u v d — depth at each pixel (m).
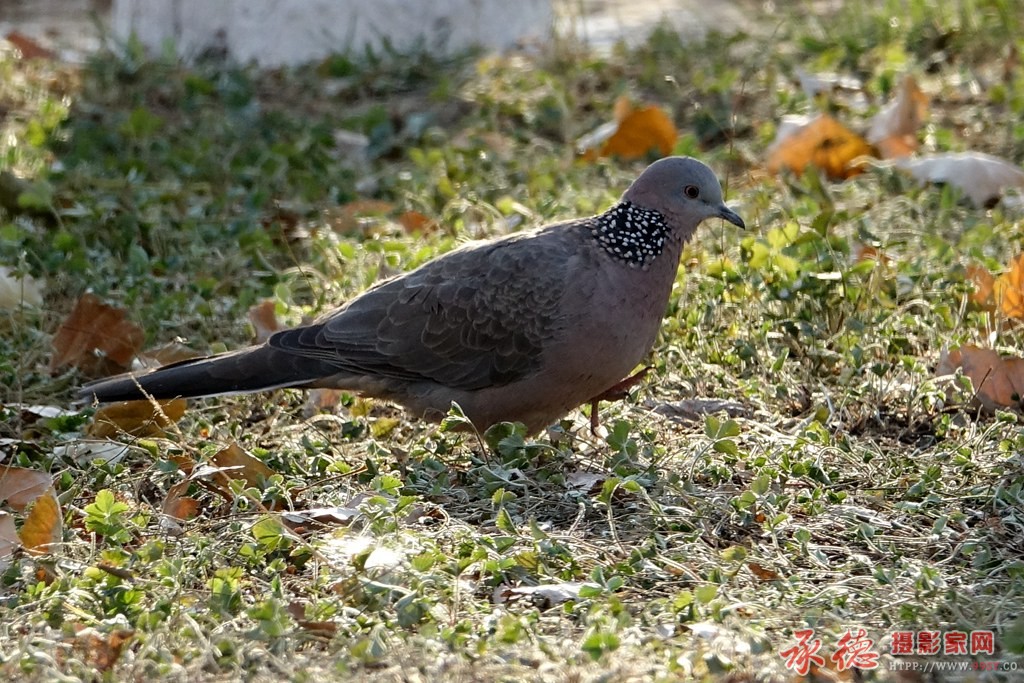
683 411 10.32
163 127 16.53
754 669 6.71
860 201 13.49
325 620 7.12
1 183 13.41
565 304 9.48
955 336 10.65
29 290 11.86
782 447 9.32
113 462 9.55
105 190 14.03
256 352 10.09
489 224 13.16
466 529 8.18
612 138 15.12
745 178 14.36
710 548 8.05
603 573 7.72
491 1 19.48
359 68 18.27
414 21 19.11
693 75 17.56
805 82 16.61
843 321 10.98
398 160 16.11
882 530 8.35
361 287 11.80
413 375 9.95
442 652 6.79
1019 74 16.42
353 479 9.26
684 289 11.48
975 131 15.35
